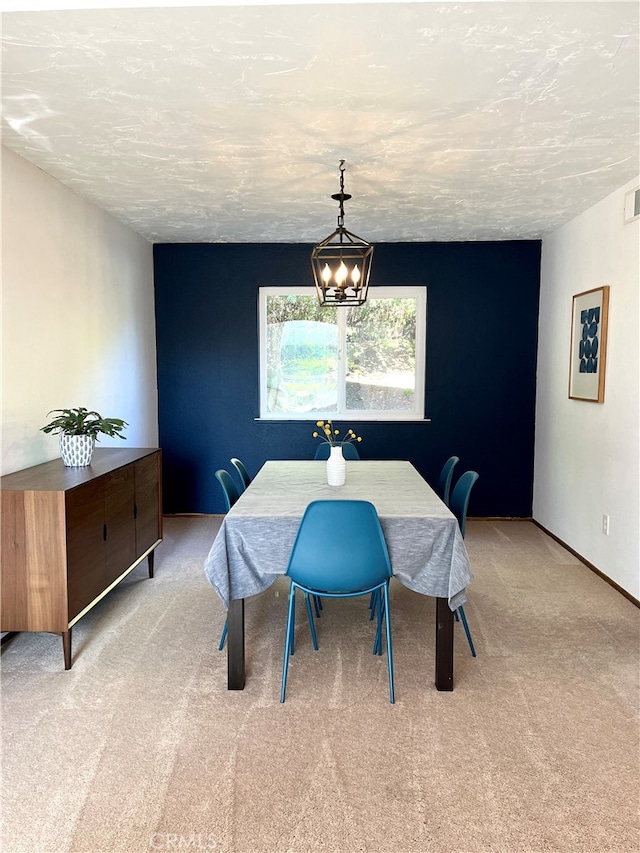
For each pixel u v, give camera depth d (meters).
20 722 2.22
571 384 4.25
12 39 1.88
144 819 1.74
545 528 4.86
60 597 2.55
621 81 2.18
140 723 2.21
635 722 2.22
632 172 3.26
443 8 1.72
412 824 1.72
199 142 2.78
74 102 2.35
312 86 2.21
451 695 2.41
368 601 3.47
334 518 2.31
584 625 3.07
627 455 3.45
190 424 5.30
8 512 2.52
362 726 2.19
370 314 5.21
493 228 4.59
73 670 2.61
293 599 2.42
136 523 3.38
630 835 1.68
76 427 3.08
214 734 2.14
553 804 1.80
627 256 3.45
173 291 5.18
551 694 2.41
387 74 2.12
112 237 4.20
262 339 5.26
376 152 2.92
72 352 3.57
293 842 1.65
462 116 2.49
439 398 5.17
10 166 2.89
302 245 5.10
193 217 4.23
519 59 2.02
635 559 3.35
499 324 5.10
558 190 3.58
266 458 5.30
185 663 2.68
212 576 2.40
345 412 5.30
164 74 2.12
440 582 2.43
